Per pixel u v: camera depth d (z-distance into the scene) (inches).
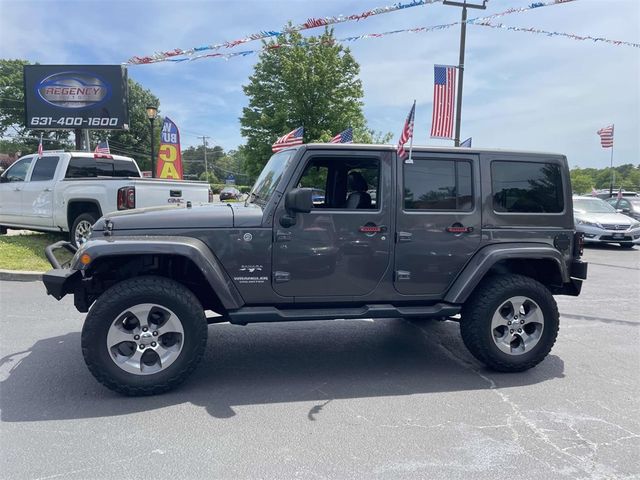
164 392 149.5
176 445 119.3
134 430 126.4
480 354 168.4
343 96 895.7
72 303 257.1
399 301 168.7
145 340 144.8
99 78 694.5
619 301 294.8
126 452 115.6
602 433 128.6
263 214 154.6
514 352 169.6
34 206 384.8
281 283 157.2
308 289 159.6
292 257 156.4
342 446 119.9
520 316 170.2
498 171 172.1
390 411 140.6
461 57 498.0
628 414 140.5
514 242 173.2
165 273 164.2
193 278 164.6
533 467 111.5
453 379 166.9
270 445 120.0
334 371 173.0
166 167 632.4
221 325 228.8
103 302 140.4
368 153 160.7
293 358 185.9
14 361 174.2
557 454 117.5
